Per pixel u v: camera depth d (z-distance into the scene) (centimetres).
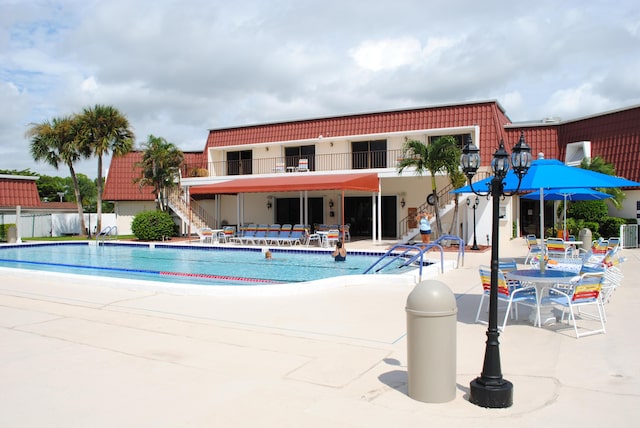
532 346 688
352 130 2919
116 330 811
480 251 2025
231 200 3372
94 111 3216
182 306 982
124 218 3675
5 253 2400
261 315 896
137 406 504
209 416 477
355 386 551
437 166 2141
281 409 491
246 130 3288
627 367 599
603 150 2528
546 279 769
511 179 923
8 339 764
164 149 3062
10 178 3045
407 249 1672
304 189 2333
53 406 507
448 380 504
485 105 2636
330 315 890
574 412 475
